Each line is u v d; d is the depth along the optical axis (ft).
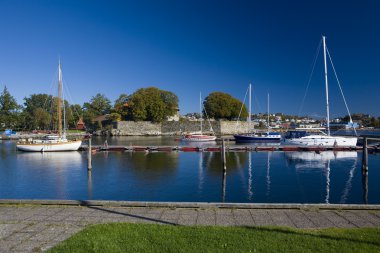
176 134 394.73
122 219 37.45
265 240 28.50
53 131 313.94
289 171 109.70
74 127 438.81
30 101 479.00
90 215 39.01
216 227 32.83
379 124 515.09
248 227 32.83
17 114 394.32
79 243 27.76
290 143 185.68
